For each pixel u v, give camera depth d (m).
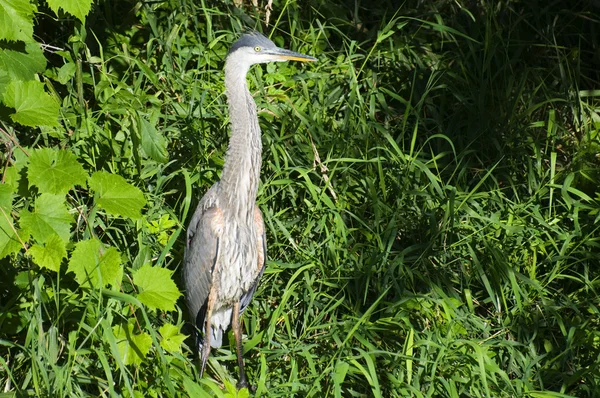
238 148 9.11
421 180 10.98
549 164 11.79
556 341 9.80
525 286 10.16
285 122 10.85
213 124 10.87
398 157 10.95
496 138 11.58
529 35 13.21
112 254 7.91
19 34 7.85
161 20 11.55
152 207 9.73
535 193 10.80
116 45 11.09
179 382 8.38
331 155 10.88
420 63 12.12
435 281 9.97
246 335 9.81
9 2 7.82
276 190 10.55
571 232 10.63
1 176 8.58
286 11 12.52
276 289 9.94
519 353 9.45
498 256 9.84
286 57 9.23
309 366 8.87
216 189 9.34
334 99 11.59
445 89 12.16
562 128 11.91
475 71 12.58
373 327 9.22
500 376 9.16
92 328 7.95
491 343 9.28
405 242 10.61
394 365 8.98
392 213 10.41
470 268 10.28
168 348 8.32
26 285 8.12
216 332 9.61
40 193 7.95
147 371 8.47
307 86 11.70
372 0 13.55
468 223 10.58
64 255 7.59
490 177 11.35
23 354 8.17
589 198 10.54
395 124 12.12
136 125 9.57
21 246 7.51
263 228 9.46
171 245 9.18
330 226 10.29
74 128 9.90
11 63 8.23
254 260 9.38
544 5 13.62
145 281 8.05
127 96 10.20
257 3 12.38
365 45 12.80
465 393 8.92
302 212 10.45
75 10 8.05
